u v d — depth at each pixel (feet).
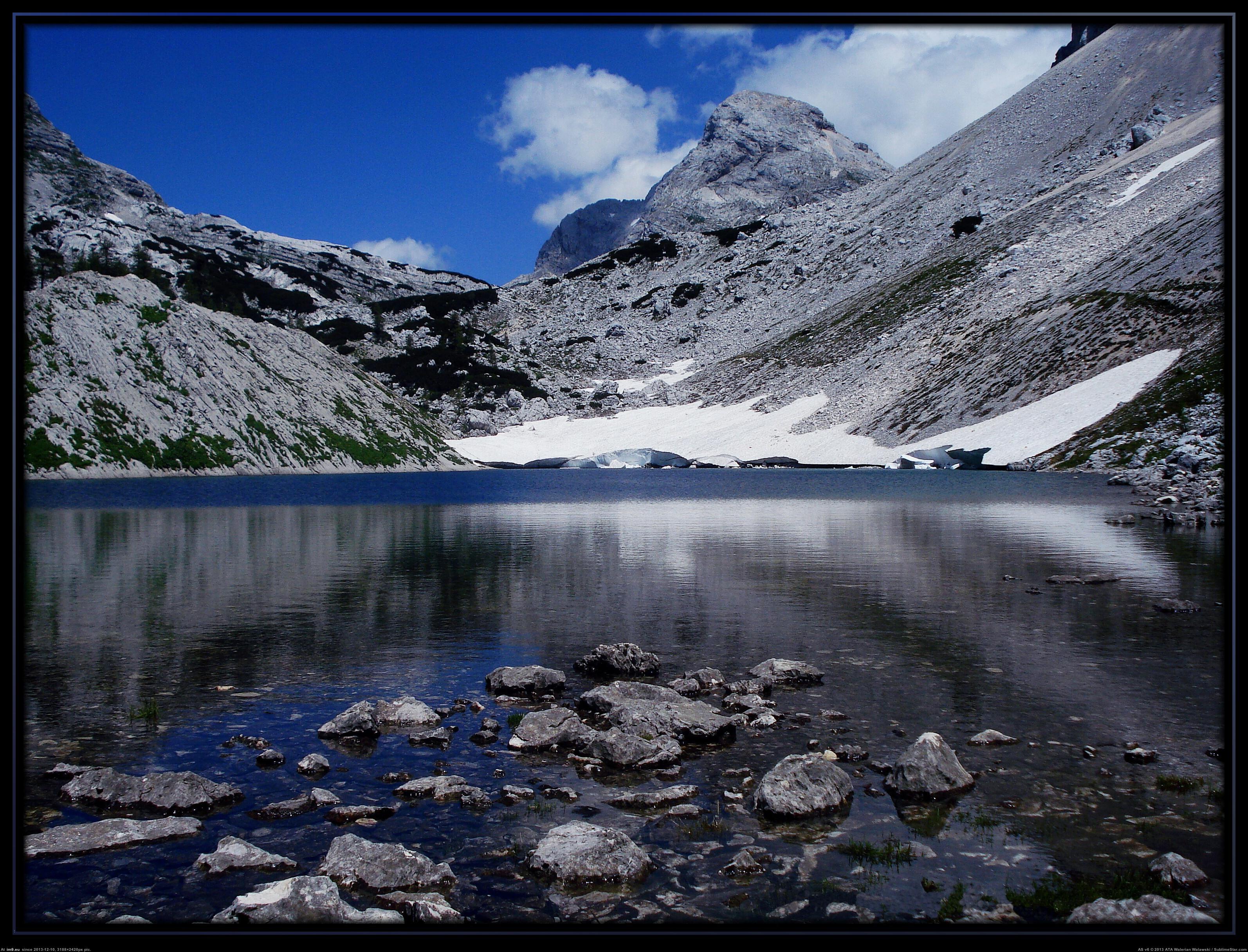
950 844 25.36
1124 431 284.20
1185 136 541.34
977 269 533.55
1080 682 41.75
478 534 122.11
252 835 26.71
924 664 45.73
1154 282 368.07
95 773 29.96
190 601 66.59
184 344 363.76
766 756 33.17
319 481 318.86
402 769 32.32
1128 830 25.93
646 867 24.12
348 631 55.62
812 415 484.74
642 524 137.90
